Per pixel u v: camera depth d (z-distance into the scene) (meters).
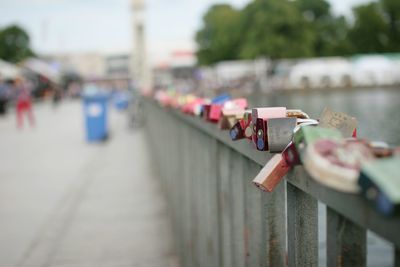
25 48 114.69
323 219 3.71
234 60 76.38
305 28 64.75
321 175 0.95
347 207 1.01
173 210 5.27
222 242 2.79
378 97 40.12
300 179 1.31
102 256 4.65
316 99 36.97
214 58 78.88
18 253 4.82
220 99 2.76
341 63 58.94
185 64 56.38
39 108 42.88
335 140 1.01
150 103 12.20
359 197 0.96
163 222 5.70
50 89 62.59
